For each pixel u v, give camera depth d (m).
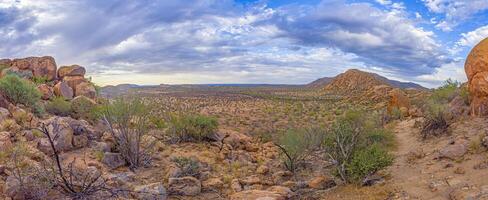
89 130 16.41
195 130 21.08
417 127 20.86
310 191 12.52
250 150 21.58
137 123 15.50
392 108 31.72
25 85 18.45
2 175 10.34
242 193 11.64
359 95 73.31
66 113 19.48
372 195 11.10
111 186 11.37
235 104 65.19
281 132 26.58
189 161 14.71
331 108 56.91
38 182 9.70
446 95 24.30
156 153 16.88
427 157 13.79
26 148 11.98
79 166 12.16
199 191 12.51
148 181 13.26
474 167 11.23
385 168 13.48
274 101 73.94
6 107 16.14
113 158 14.36
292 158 16.38
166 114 25.48
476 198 9.10
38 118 17.23
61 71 25.80
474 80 16.50
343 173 12.76
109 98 16.56
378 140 17.05
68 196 9.59
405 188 11.18
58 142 14.05
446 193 10.14
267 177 15.15
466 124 16.06
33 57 25.64
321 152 16.69
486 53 16.12
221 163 17.22
